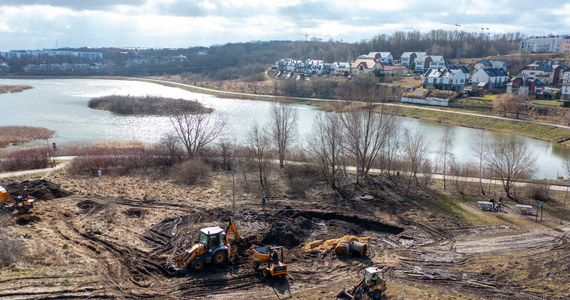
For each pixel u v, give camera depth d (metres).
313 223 36.62
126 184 44.72
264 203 39.88
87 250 28.09
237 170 50.56
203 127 80.44
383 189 45.81
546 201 42.66
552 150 71.00
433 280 26.06
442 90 116.00
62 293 22.34
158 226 33.72
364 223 36.81
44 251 26.77
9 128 76.94
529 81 111.19
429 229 35.16
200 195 42.31
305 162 53.34
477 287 25.23
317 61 177.50
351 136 49.91
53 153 57.75
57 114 98.56
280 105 92.88
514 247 31.50
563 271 27.45
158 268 26.47
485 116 92.62
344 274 26.67
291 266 27.52
